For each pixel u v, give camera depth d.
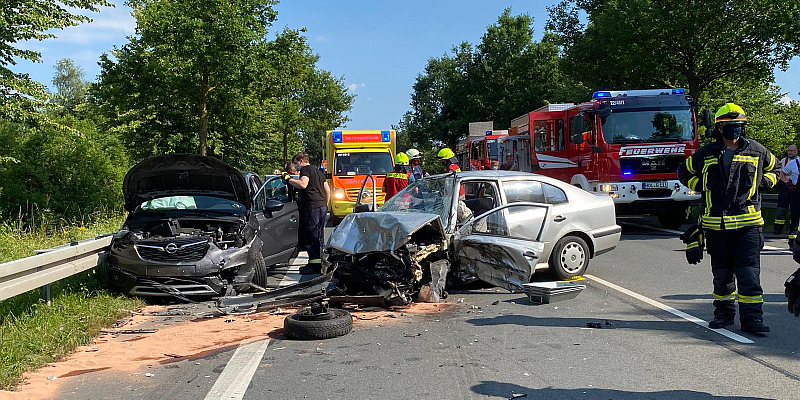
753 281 5.90
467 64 55.25
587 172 14.82
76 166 19.81
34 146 19.16
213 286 7.82
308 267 10.30
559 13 29.42
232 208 9.37
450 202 8.11
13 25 15.30
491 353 5.48
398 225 7.11
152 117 22.95
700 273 9.27
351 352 5.59
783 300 7.37
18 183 18.33
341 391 4.58
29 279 6.45
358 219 7.57
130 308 7.44
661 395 4.39
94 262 8.00
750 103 30.91
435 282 7.55
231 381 4.84
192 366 5.27
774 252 11.24
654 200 14.17
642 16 21.44
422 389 4.59
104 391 4.67
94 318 6.72
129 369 5.21
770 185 6.05
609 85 25.33
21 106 16.48
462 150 29.98
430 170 66.56
